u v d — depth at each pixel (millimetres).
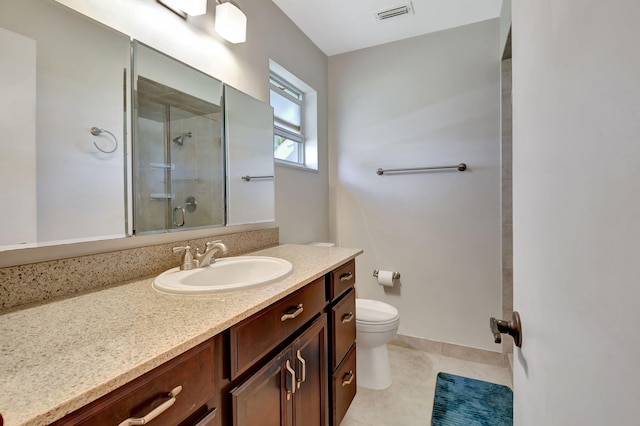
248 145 1645
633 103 249
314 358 1136
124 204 1069
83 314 724
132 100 1096
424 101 2193
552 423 408
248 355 792
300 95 2332
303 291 1060
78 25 952
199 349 661
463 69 2076
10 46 818
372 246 2387
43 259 858
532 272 516
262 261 1322
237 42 1493
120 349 560
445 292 2162
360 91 2404
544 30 454
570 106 364
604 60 291
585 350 322
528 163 542
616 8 270
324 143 2451
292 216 2049
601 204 296
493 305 2033
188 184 1313
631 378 248
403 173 2271
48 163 883
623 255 261
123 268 1023
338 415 1332
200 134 1369
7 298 762
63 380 466
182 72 1272
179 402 612
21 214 824
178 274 1060
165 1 1182
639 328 239
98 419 475
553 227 418
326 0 1807
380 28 2107
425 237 2215
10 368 496
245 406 786
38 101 866
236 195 1568
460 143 2094
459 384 1811
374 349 1801
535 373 490
